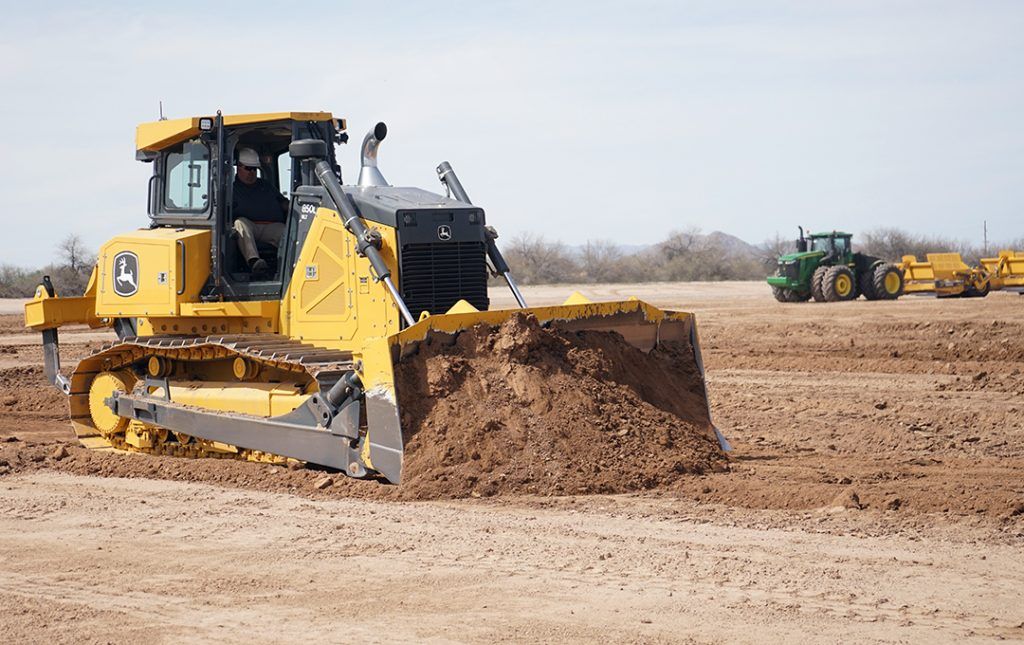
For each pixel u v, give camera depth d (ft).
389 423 29.63
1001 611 19.48
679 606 19.93
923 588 20.76
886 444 37.58
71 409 40.29
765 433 40.11
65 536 25.73
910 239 227.40
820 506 27.17
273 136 36.65
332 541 24.72
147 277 35.68
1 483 32.17
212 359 35.86
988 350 63.36
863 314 89.51
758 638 18.29
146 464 34.19
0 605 20.68
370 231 31.86
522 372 30.63
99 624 19.56
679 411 33.40
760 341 73.00
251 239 35.29
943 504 26.76
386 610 20.01
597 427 30.32
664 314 35.19
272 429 33.06
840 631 18.56
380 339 29.86
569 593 20.77
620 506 27.40
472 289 33.53
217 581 21.94
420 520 26.32
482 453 29.30
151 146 36.35
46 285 41.16
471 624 19.20
